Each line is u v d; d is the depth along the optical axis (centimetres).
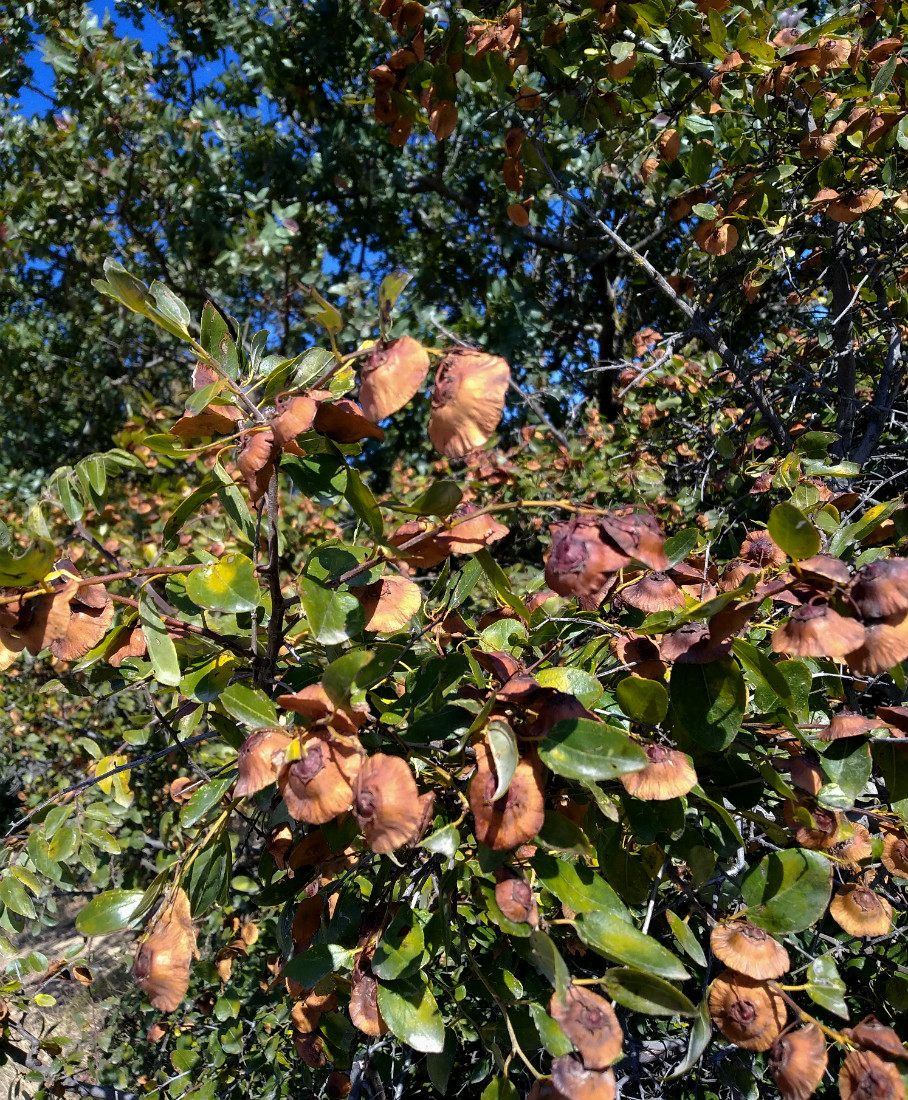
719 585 35
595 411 122
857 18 55
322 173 179
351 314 157
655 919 42
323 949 30
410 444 187
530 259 177
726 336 91
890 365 65
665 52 57
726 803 32
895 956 42
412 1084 49
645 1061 41
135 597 31
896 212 62
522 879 26
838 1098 43
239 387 32
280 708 31
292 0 176
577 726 25
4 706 133
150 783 111
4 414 248
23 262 205
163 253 214
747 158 61
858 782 29
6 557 27
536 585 40
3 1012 49
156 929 29
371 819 24
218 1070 63
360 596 31
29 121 184
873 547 35
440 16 58
